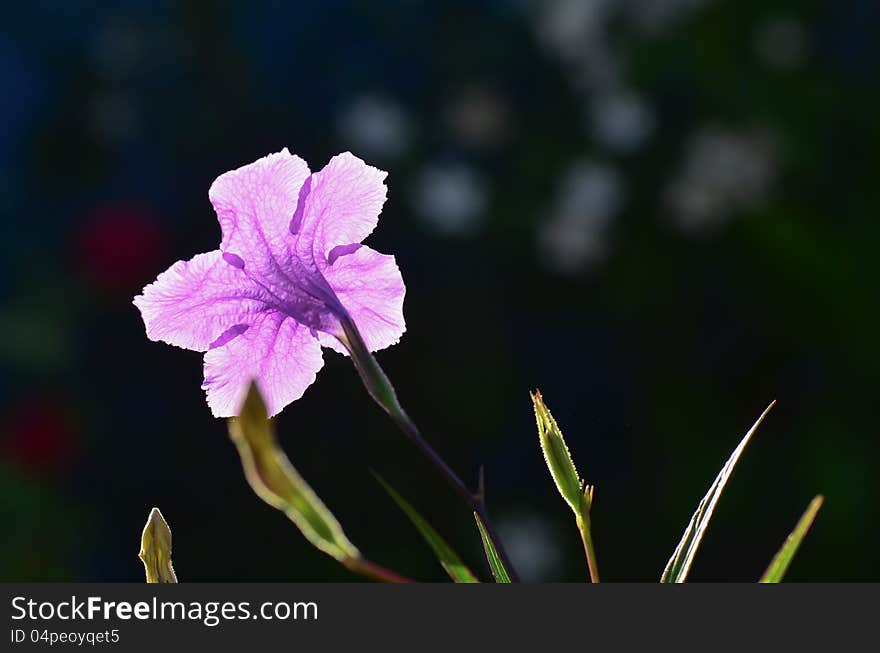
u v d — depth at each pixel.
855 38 9.12
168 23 9.50
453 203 8.67
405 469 8.55
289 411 8.63
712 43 9.15
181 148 9.13
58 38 9.48
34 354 8.25
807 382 8.49
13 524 7.79
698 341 8.77
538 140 9.13
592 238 8.68
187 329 2.26
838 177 8.78
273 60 9.28
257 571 8.30
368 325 2.36
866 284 8.44
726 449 8.42
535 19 9.30
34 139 9.18
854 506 7.84
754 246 8.66
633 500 8.42
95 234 8.52
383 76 9.25
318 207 2.27
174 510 8.42
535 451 8.56
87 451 8.34
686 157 8.91
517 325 8.89
